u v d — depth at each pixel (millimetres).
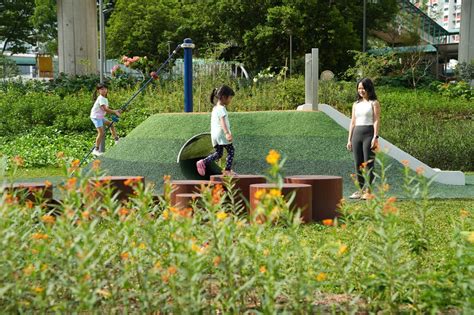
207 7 39844
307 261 3414
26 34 49406
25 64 70375
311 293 3229
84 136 18578
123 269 3404
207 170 11336
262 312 3293
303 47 38094
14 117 19766
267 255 3383
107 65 41250
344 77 35844
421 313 3451
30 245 3561
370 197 3916
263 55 38750
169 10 43156
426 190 4055
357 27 42719
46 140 17719
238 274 3439
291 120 12148
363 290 3828
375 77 28141
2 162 4141
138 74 27859
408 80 30297
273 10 37031
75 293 3045
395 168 10906
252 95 18094
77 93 24484
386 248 3414
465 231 3887
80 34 29969
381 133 16938
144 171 11250
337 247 3545
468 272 3586
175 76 23531
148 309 3289
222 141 9742
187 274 3037
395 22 46531
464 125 17688
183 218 3330
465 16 36750
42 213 4105
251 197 7379
